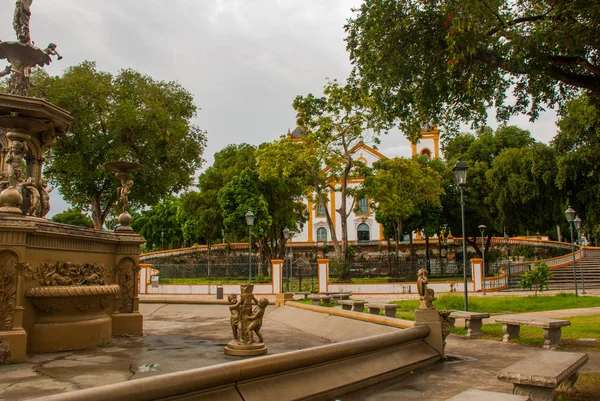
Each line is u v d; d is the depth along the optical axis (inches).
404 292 1014.4
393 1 390.0
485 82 407.2
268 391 149.0
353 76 448.5
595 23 329.1
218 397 134.8
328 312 385.7
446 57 389.7
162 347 274.4
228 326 401.7
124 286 328.8
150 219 2790.4
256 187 1459.2
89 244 294.4
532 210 1344.7
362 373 187.0
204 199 1617.9
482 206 1626.5
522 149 1393.9
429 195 1457.9
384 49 394.0
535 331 363.9
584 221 1282.0
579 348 286.7
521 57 340.5
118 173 337.7
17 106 246.7
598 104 419.5
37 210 296.4
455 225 1680.6
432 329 243.1
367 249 2172.7
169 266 1232.8
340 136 1197.7
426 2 388.2
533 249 1785.2
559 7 332.5
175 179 1235.9
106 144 1093.8
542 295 793.6
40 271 251.1
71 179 1197.7
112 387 111.5
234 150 1772.9
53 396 102.0
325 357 173.9
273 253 1657.2
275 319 470.0
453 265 1342.3
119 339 309.1
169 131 1180.5
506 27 359.6
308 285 1089.4
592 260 1337.4
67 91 1075.9
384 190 1331.2
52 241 259.0
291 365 159.6
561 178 1155.9
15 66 286.2
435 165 1744.6
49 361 225.9
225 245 1973.4
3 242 227.0
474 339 328.8
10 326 225.5
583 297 745.6
